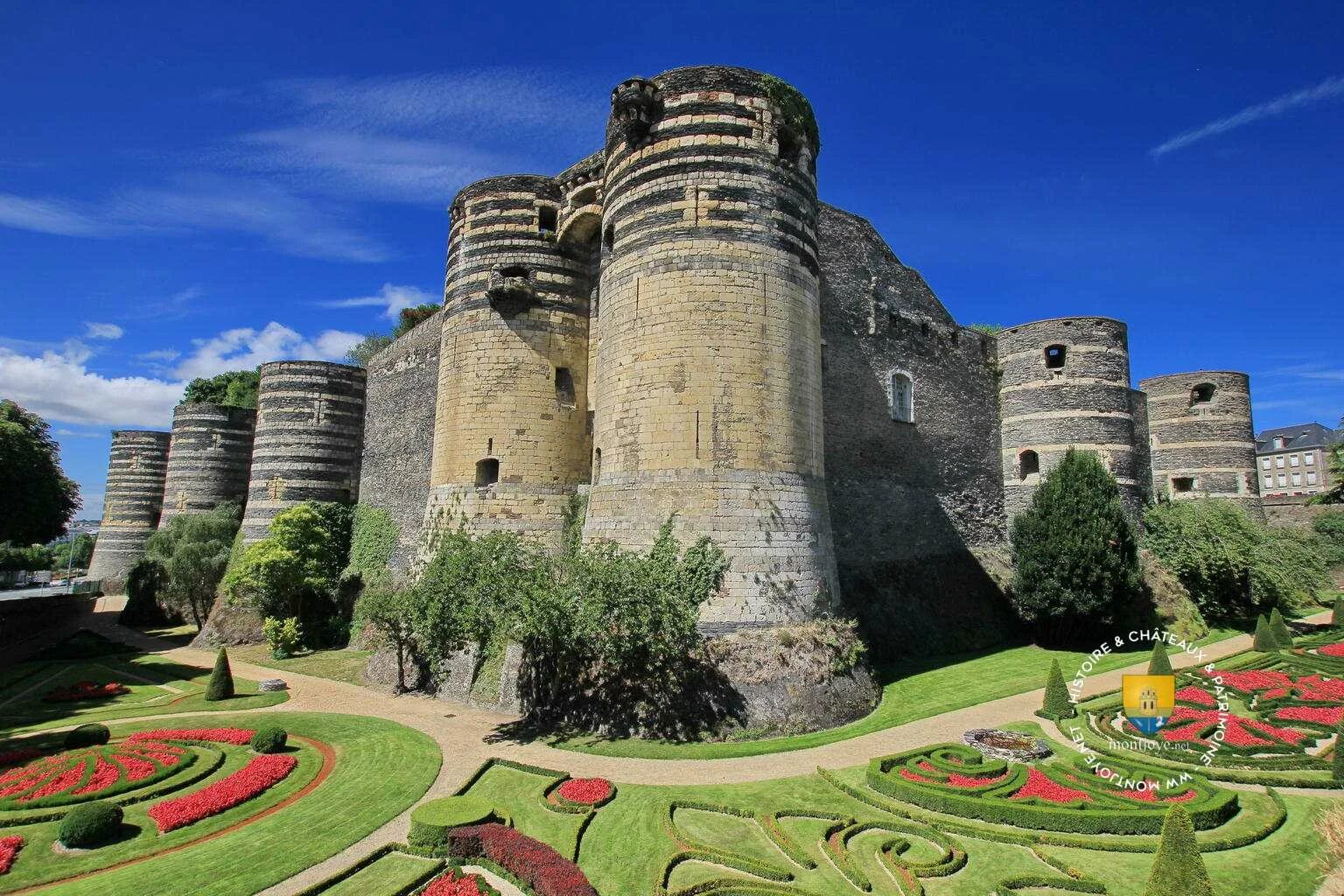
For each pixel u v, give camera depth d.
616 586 20.00
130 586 49.38
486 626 22.62
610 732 20.31
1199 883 10.47
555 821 15.11
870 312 35.38
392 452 42.41
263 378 46.66
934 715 21.92
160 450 65.06
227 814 16.23
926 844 14.24
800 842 14.16
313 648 37.81
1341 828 12.30
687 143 24.05
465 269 32.44
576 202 30.77
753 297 23.31
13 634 42.28
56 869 13.79
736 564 21.58
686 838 14.34
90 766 19.12
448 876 13.16
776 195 24.34
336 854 14.16
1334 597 44.91
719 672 20.28
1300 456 110.69
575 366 31.97
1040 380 40.69
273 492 44.44
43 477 43.53
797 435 23.55
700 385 22.62
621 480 23.38
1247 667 27.38
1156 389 48.88
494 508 30.03
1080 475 32.34
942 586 34.84
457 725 22.22
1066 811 14.77
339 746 20.72
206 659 36.41
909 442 36.19
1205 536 36.00
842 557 31.23
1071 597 30.97
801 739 19.47
